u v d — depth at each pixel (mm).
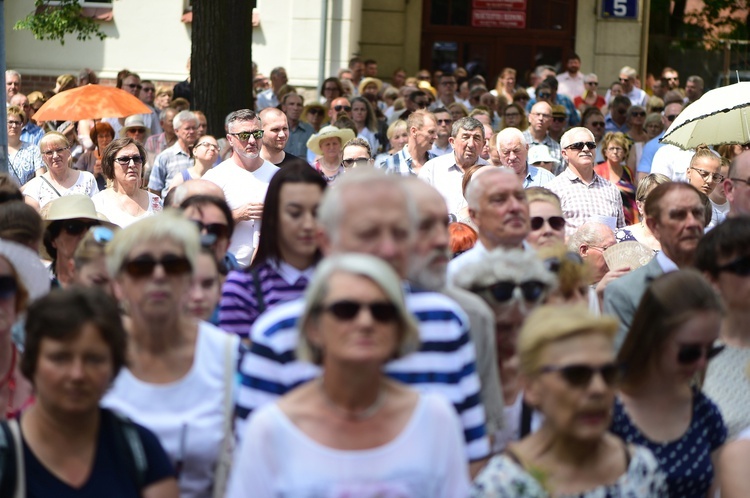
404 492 9664
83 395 10695
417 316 11555
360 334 9578
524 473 10156
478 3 72875
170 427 12102
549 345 10406
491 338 12555
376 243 10711
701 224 17141
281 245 14266
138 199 27938
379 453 9719
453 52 73312
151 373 12258
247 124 27891
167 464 11172
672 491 12102
